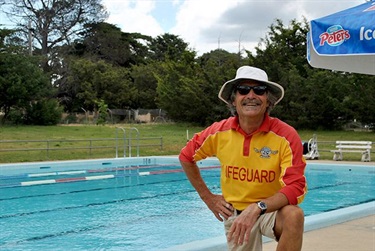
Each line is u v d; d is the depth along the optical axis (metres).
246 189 2.95
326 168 16.20
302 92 32.22
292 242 2.63
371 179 14.24
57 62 55.41
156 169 16.84
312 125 33.19
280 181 2.78
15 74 37.81
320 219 6.39
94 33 64.38
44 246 6.73
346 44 3.88
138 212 9.39
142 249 6.52
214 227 7.95
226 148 2.99
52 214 9.19
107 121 44.97
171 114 38.44
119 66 62.94
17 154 18.47
